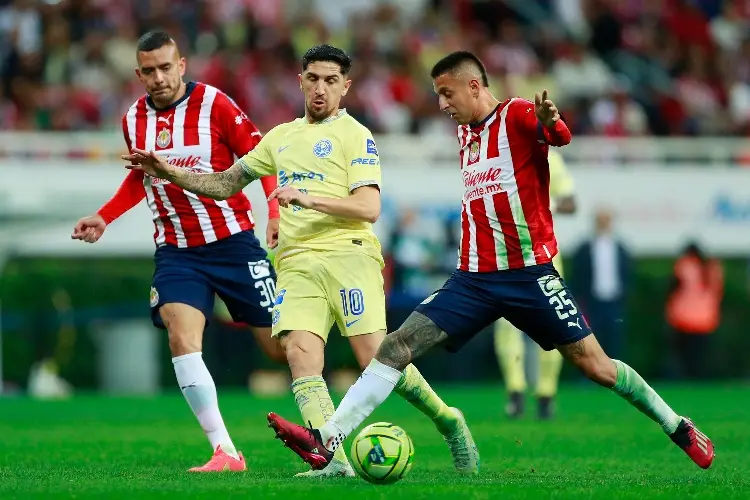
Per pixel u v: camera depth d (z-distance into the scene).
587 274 55.97
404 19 85.94
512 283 23.38
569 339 23.47
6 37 76.75
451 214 66.94
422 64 82.38
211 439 26.03
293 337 23.86
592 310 56.03
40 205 62.66
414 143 69.44
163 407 50.16
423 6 90.88
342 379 64.00
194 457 29.34
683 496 20.17
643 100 84.81
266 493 20.16
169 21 79.38
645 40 89.75
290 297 24.02
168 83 27.20
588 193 70.31
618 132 79.75
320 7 91.12
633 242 70.62
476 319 23.50
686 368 67.00
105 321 63.81
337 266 23.88
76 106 72.31
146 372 64.06
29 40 77.06
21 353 62.34
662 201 70.94
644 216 70.75
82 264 63.91
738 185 71.62
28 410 48.69
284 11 84.75
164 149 27.50
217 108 27.56
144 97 27.94
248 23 80.12
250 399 55.62
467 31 89.56
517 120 23.14
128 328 63.75
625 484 22.62
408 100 78.56
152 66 27.11
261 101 75.38
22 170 62.44
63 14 78.12
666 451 30.97
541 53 86.88
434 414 24.39
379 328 24.03
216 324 63.84
